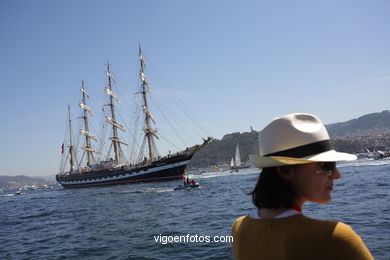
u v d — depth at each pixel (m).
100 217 29.33
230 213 23.20
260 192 2.51
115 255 14.02
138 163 95.81
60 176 121.25
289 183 2.45
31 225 28.64
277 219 2.32
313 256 2.03
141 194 55.38
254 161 2.57
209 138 83.81
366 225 14.53
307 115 2.53
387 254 10.15
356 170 73.88
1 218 37.69
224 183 68.38
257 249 2.34
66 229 23.95
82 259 14.05
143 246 15.05
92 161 116.62
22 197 102.94
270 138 2.52
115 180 96.69
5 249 18.30
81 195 72.38
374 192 28.31
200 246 13.67
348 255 1.96
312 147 2.38
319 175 2.39
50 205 52.78
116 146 108.06
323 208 20.16
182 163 85.81
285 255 2.12
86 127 116.31
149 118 98.38
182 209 28.95
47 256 15.39
